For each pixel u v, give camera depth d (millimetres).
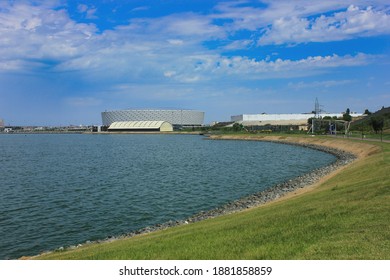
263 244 14953
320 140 125000
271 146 131500
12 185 48875
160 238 19656
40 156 99500
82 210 34375
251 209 28828
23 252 23672
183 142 171250
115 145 152500
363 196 22219
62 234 27219
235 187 46344
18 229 28453
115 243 21391
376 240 13695
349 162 64875
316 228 16266
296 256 13109
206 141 180500
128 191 43781
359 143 89625
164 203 37156
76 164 76750
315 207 21359
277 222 18609
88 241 25531
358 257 12359
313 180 47344
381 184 24641
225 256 14016
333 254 12859
